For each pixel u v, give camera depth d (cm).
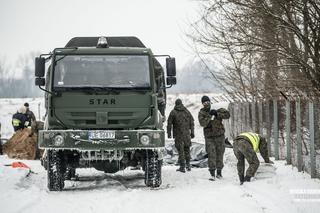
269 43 1591
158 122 1320
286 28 1579
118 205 1017
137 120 1289
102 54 1317
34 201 1077
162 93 1456
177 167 1809
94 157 1260
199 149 1942
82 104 1284
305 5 1528
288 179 1273
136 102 1292
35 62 1301
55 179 1273
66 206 1020
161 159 1286
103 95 1287
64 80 1295
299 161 1411
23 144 2209
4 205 1027
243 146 1286
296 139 1478
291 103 1541
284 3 1527
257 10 1572
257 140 1311
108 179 1462
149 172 1291
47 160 1282
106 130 1255
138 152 1323
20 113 2438
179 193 1165
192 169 1744
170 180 1450
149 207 995
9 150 2217
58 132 1248
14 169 1612
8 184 1314
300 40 1602
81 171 1739
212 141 1462
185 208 977
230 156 1917
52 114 1282
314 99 1290
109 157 1263
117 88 1292
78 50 1317
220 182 1383
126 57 1317
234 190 1149
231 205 988
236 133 2502
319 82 1605
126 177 1571
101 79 1299
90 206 1016
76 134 1251
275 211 938
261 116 1920
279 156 1711
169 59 1351
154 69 1336
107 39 1490
